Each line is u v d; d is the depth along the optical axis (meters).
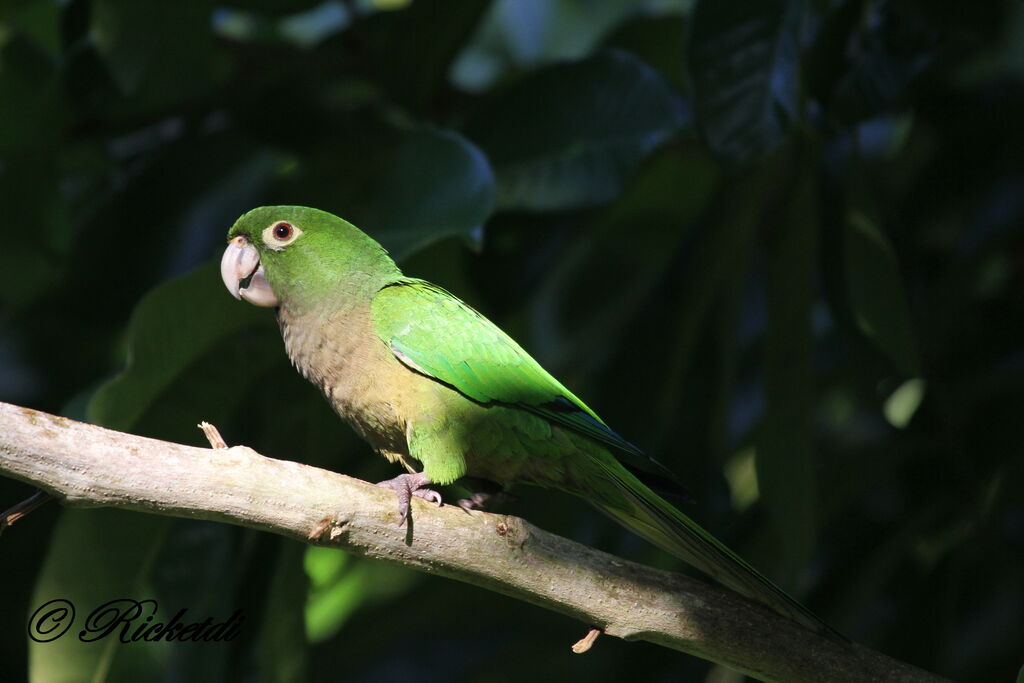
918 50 6.92
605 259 9.57
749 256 7.72
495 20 12.86
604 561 5.88
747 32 6.80
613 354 8.16
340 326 7.19
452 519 5.68
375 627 9.44
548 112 7.88
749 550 8.20
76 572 6.85
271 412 8.09
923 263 8.73
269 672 7.69
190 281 6.26
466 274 8.29
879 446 8.12
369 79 9.37
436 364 6.94
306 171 8.74
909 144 9.10
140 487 5.15
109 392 6.30
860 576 8.08
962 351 8.27
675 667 8.54
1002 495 7.76
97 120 9.09
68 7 8.77
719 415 8.02
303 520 5.41
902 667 5.87
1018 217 8.39
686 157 9.32
